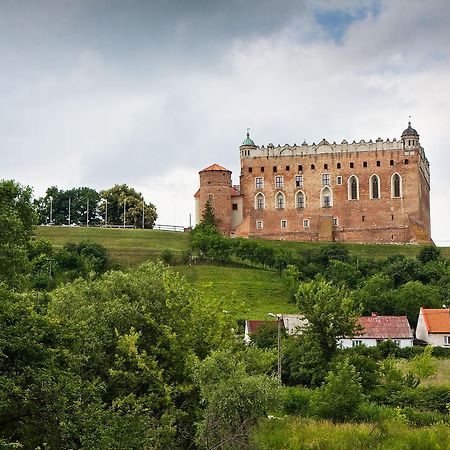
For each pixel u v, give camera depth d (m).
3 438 31.77
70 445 31.16
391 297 123.19
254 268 157.25
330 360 71.94
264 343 85.56
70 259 146.75
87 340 47.41
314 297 74.19
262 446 47.25
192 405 47.84
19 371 32.31
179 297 52.69
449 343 106.75
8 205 52.81
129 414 34.81
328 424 55.09
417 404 63.06
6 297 35.59
